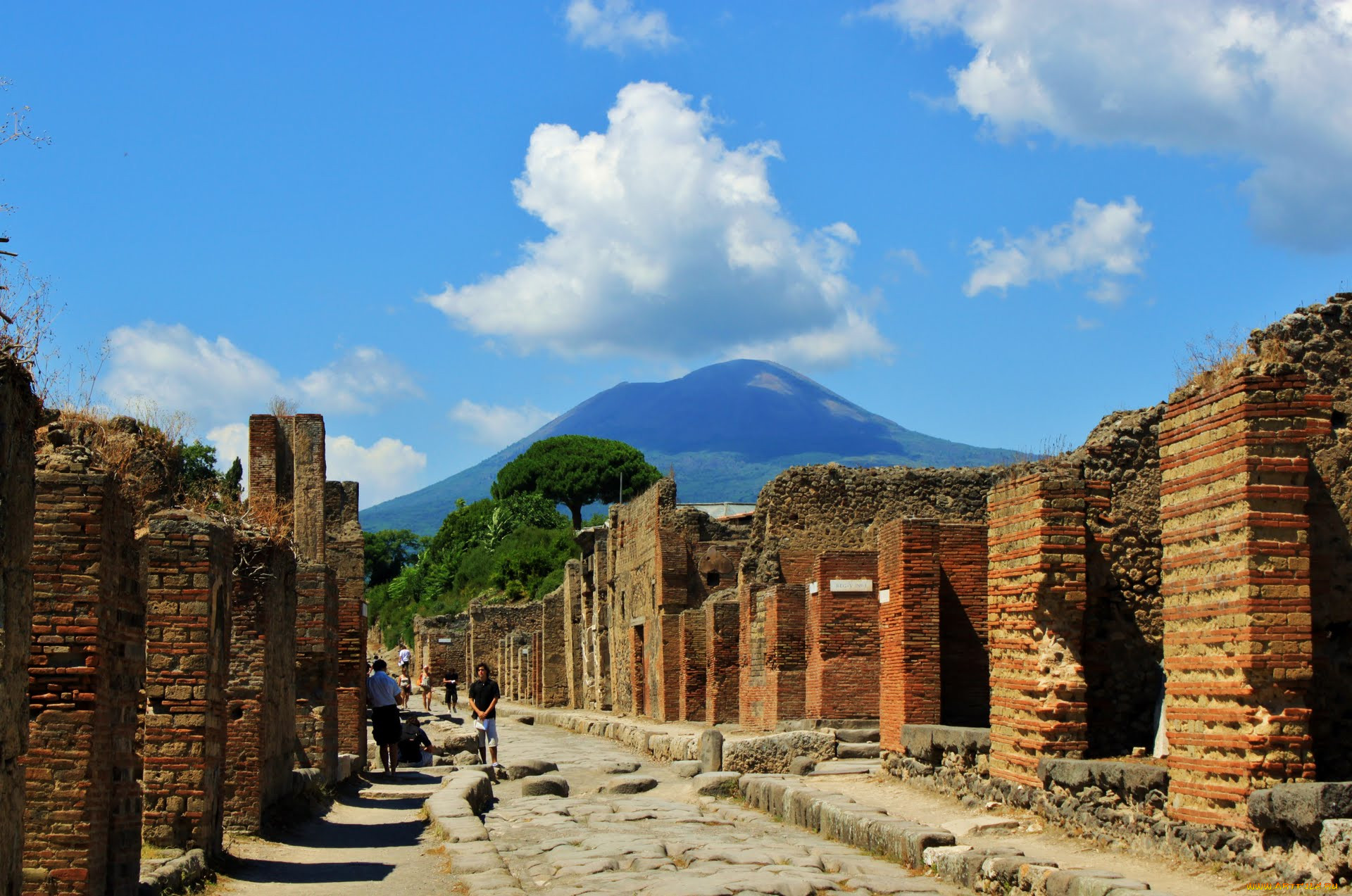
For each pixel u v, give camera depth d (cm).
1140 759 1812
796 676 3347
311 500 3134
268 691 2039
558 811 2422
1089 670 1908
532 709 6888
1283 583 1416
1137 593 1931
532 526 10806
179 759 1628
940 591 2639
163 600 1639
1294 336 1672
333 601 2686
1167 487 1595
